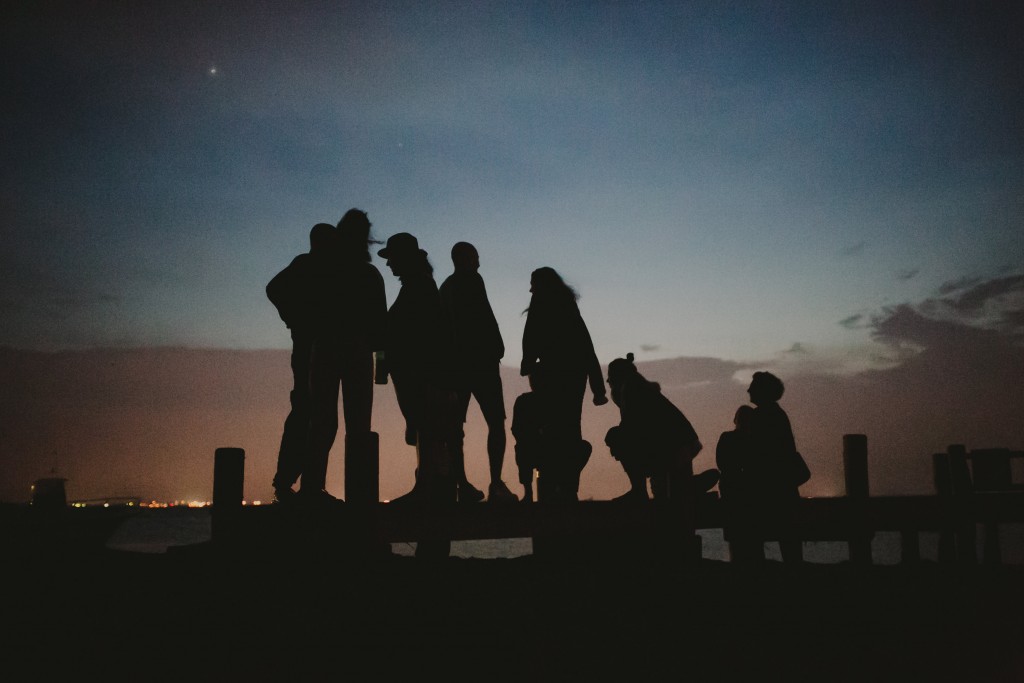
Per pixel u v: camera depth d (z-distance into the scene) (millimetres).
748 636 4352
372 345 5367
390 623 4168
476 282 6551
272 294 5414
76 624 3986
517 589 4988
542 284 6875
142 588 4535
